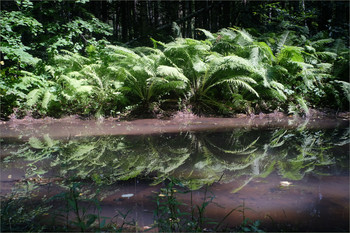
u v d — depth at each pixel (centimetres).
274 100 935
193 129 679
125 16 1973
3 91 876
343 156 419
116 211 254
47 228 223
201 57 991
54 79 998
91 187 312
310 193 282
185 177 343
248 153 453
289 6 1628
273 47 1071
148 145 519
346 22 1541
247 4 1547
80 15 1504
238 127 701
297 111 898
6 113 871
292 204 258
